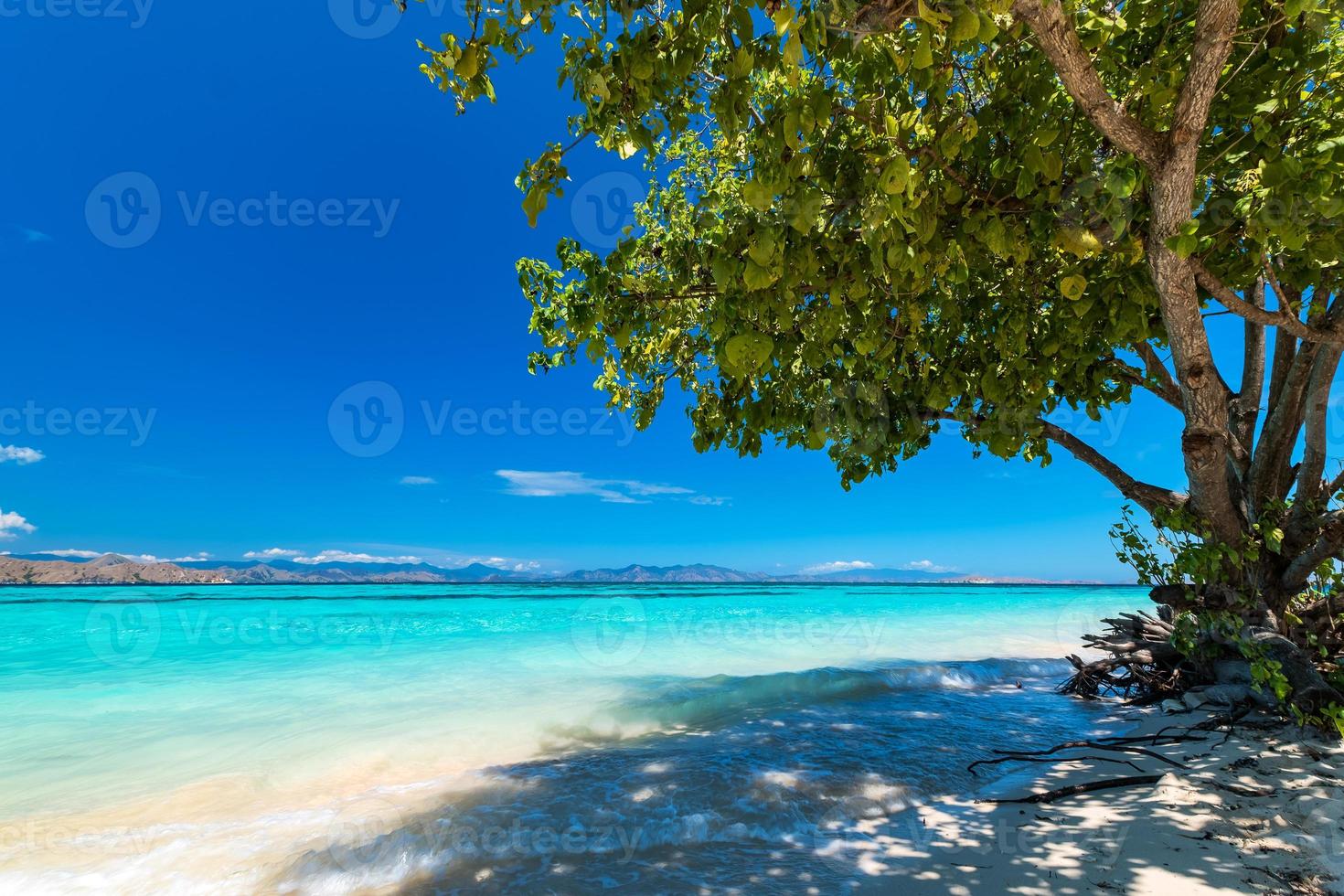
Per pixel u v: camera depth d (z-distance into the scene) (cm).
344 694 888
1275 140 392
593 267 480
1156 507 634
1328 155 364
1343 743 514
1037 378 605
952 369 641
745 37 304
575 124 380
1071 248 427
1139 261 485
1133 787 458
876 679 965
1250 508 650
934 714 749
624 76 341
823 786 484
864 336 527
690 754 579
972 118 405
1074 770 514
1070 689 896
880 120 397
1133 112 447
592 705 808
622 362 638
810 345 538
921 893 321
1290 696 566
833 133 455
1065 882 321
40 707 812
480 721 728
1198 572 590
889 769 527
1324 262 449
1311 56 409
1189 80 347
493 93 353
